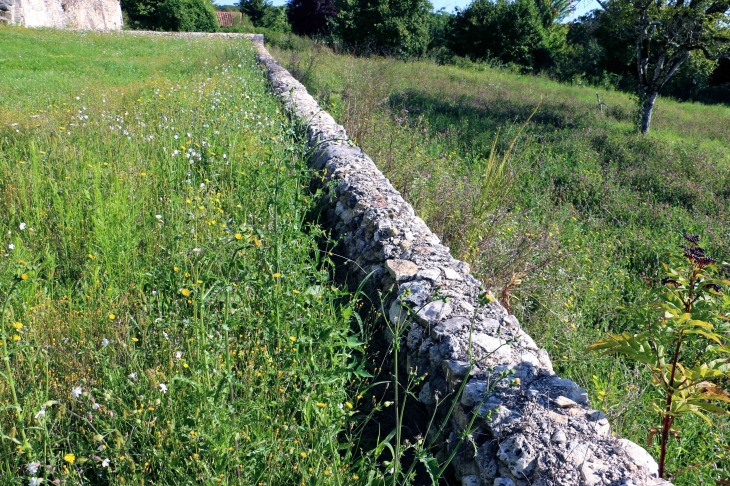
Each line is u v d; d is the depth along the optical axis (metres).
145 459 2.41
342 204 5.32
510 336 3.21
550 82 23.09
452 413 2.87
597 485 2.19
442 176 6.75
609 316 4.72
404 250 4.22
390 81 12.79
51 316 3.36
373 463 2.64
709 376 2.56
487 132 10.76
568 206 7.42
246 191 5.22
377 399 3.33
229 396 2.80
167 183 5.29
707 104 23.34
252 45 22.69
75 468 2.37
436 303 3.48
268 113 8.28
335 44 24.92
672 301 2.74
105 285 3.85
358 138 7.62
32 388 2.66
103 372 2.87
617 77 25.39
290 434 2.60
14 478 2.20
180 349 3.04
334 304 4.18
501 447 2.45
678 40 11.81
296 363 2.97
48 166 5.41
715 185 8.80
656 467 2.31
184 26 41.69
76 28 28.11
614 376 3.73
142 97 9.02
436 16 37.12
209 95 8.79
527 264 4.87
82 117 7.12
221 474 2.23
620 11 12.36
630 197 7.95
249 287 3.56
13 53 15.15
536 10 30.41
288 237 4.24
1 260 3.79
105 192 4.85
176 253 4.06
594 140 11.11
